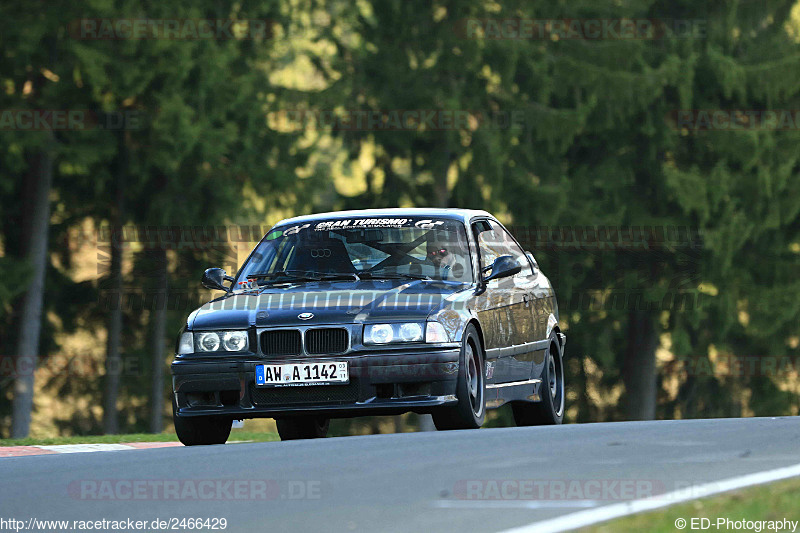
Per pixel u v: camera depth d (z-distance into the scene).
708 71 119.94
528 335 39.69
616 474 22.09
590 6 118.88
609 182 118.75
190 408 34.00
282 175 108.31
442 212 38.56
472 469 22.86
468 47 115.50
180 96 97.62
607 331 119.56
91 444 46.81
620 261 118.38
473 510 18.72
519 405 41.47
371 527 17.64
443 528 17.41
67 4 92.69
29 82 95.75
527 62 116.50
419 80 117.19
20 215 103.12
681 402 127.88
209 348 33.88
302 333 33.28
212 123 102.94
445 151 117.12
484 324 35.59
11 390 107.25
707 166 121.00
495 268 36.69
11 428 97.94
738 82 118.69
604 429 30.56
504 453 25.17
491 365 36.00
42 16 92.44
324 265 36.78
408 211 38.72
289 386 33.16
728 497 19.17
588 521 17.55
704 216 116.25
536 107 116.56
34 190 98.75
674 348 118.00
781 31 122.62
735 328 121.81
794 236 122.12
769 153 118.50
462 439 28.14
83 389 113.00
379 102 116.69
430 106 115.75
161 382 109.88
